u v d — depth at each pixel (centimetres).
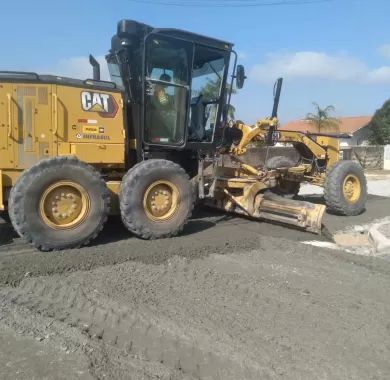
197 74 841
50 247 651
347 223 976
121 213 719
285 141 1060
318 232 802
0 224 820
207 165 872
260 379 350
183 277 570
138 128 783
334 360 378
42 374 351
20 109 683
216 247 689
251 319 452
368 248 776
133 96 786
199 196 856
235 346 396
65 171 654
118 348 395
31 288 529
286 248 711
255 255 676
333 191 1028
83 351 385
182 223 757
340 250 718
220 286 541
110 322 444
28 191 635
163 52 786
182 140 830
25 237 639
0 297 501
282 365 368
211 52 843
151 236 730
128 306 476
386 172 2909
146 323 438
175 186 748
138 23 759
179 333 419
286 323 444
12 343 399
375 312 476
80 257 613
